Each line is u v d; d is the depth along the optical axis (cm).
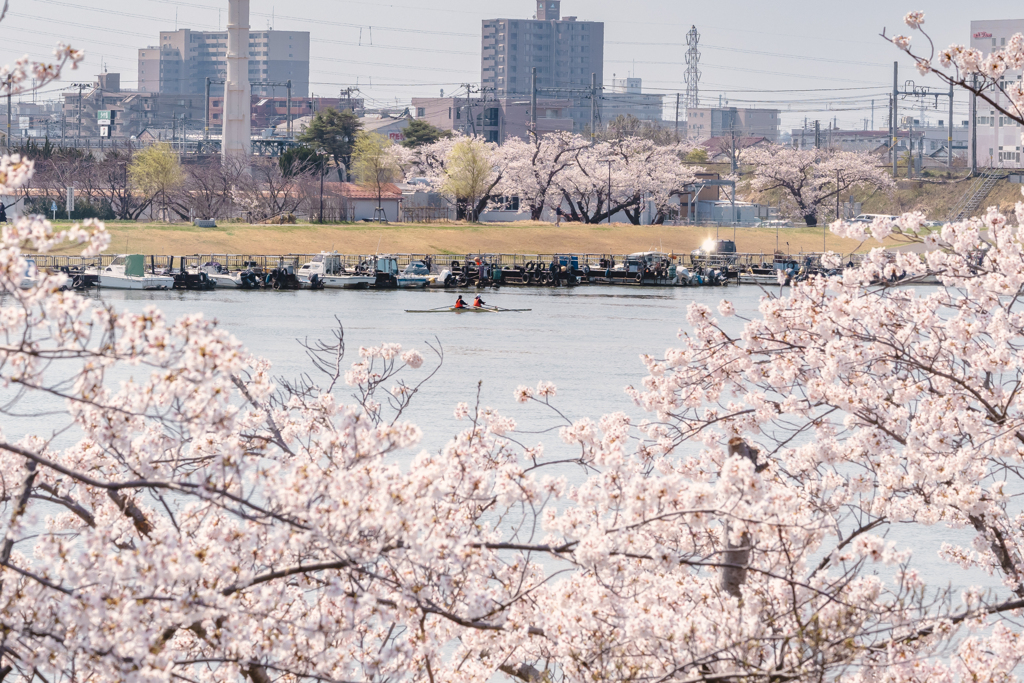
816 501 2034
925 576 3494
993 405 2247
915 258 2284
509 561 2031
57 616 1318
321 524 1309
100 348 1216
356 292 19738
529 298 19100
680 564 1645
